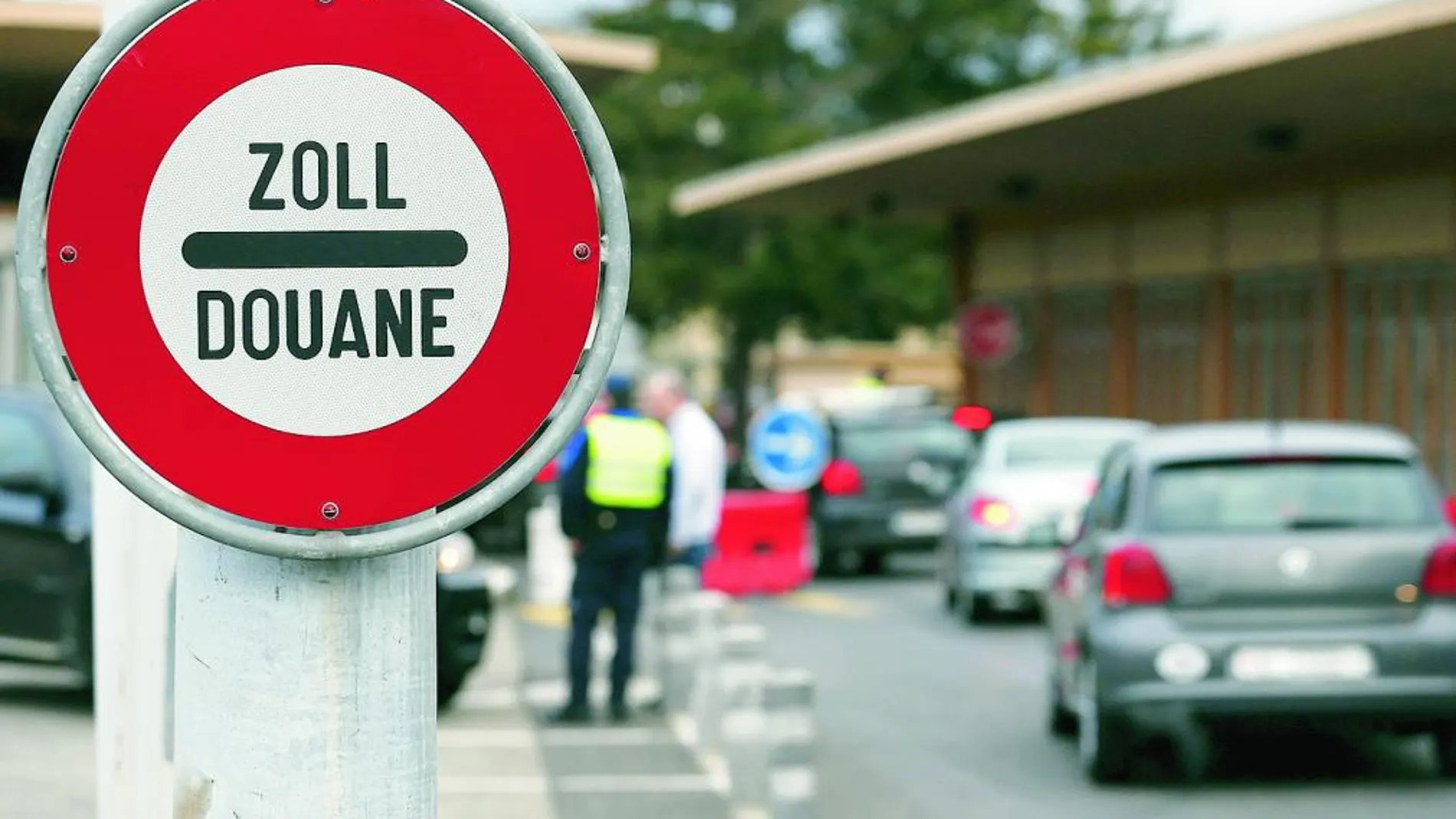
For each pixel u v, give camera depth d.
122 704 4.90
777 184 43.75
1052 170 39.88
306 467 3.17
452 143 3.19
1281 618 12.91
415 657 3.19
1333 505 13.10
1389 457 13.27
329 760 3.14
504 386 3.20
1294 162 35.84
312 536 3.15
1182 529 13.13
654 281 60.16
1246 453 13.27
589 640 16.52
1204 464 13.34
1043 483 23.81
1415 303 32.91
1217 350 38.31
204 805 3.16
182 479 3.15
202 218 3.16
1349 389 34.47
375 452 3.18
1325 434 13.74
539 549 27.78
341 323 3.18
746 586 28.23
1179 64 28.69
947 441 31.25
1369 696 12.77
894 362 73.56
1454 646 12.80
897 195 45.16
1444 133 32.03
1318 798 12.81
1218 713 12.90
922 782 13.62
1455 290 31.92
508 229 3.20
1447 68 26.97
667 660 17.52
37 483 15.84
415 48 3.19
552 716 16.56
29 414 16.06
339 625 3.15
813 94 69.38
